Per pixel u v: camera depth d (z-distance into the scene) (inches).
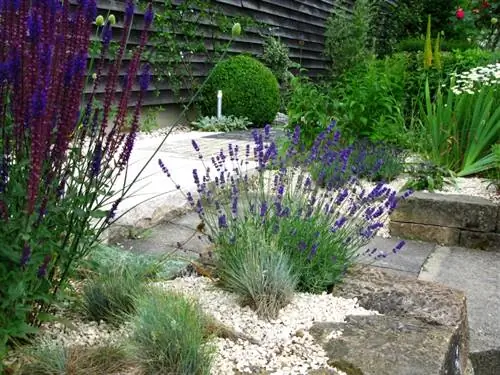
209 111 356.2
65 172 71.2
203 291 96.6
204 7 351.6
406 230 157.1
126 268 94.7
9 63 62.5
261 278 90.3
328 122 217.2
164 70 329.1
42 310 75.8
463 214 151.9
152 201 144.2
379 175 197.3
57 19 66.7
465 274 129.5
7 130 67.3
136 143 258.2
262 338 81.1
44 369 66.0
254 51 418.0
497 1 406.0
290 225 104.3
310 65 522.6
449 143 205.8
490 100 201.0
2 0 63.9
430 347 77.2
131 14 74.7
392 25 612.1
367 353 75.1
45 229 64.7
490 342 97.2
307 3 502.0
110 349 69.7
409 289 97.8
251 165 209.6
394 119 226.2
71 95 65.9
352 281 101.3
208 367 69.8
